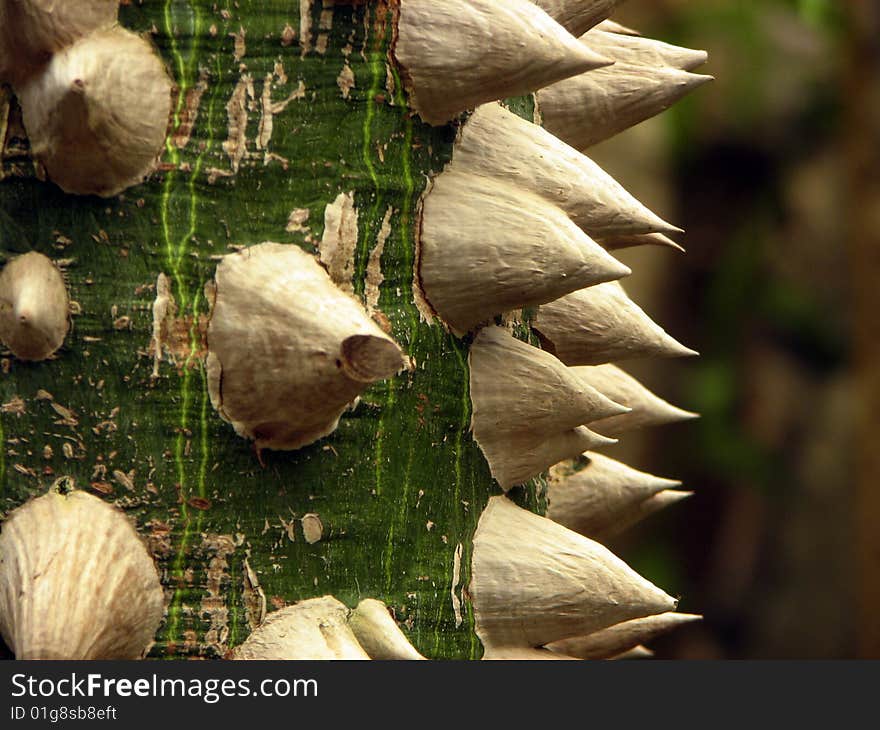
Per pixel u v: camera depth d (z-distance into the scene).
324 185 0.69
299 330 0.68
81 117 0.68
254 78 0.69
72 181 0.68
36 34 0.68
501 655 0.70
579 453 0.72
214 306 0.68
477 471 0.71
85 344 0.68
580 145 0.74
